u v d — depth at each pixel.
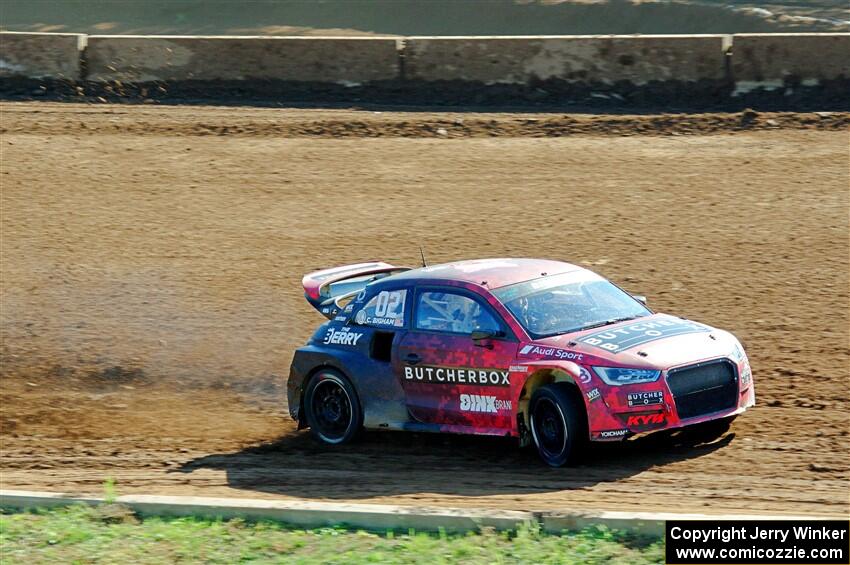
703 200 67.88
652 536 27.59
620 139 79.38
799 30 149.38
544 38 88.06
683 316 52.62
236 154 80.44
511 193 70.94
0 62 95.12
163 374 52.22
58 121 88.25
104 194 74.69
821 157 73.19
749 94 84.88
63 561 28.64
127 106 91.56
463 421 38.03
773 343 48.66
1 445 44.50
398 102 90.50
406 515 29.80
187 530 30.36
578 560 26.11
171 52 93.81
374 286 41.75
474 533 28.81
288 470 38.47
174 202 72.81
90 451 43.00
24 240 68.44
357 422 40.66
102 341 55.72
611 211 67.12
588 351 35.25
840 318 50.84
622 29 185.62
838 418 39.09
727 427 38.75
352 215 69.06
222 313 57.81
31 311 59.53
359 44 91.25
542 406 36.00
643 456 36.31
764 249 60.25
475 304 38.34
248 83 93.12
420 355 38.78
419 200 70.75
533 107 87.75
